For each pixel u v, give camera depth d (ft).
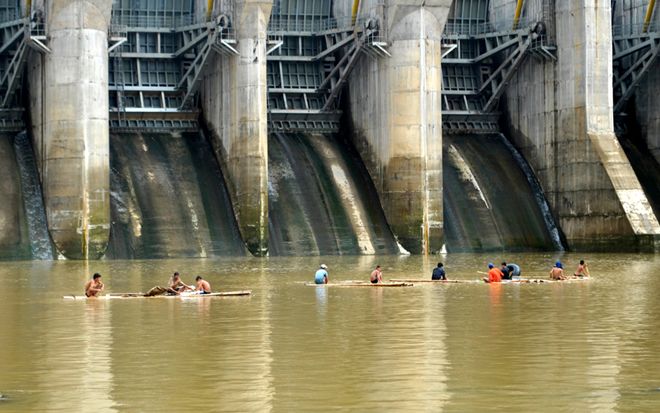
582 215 643.04
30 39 562.66
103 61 567.18
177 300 350.23
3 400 199.52
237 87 602.44
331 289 387.34
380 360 234.79
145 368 227.40
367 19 631.56
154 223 578.25
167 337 268.41
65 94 561.02
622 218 623.77
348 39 640.58
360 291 379.14
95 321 298.15
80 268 492.13
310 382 212.64
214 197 604.49
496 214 647.97
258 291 379.96
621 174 633.20
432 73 628.69
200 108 634.43
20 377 219.61
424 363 230.68
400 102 626.23
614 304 335.06
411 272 473.26
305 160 635.66
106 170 564.71
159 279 431.02
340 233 609.01
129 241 568.41
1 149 586.45
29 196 572.92
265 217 592.19
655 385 207.82
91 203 559.79
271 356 240.32
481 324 289.53
